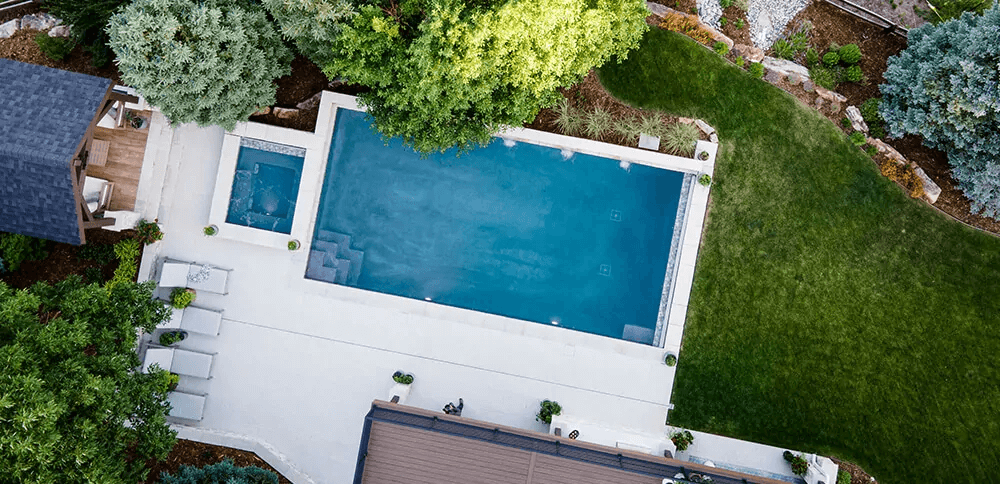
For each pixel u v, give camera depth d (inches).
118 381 517.0
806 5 751.7
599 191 729.6
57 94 601.0
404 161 731.4
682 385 729.6
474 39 490.3
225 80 580.1
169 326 722.2
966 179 676.1
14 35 713.0
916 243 724.0
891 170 713.6
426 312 737.6
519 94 566.6
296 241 715.4
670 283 731.4
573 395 737.0
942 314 722.2
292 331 741.3
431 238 738.8
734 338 725.3
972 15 666.8
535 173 729.6
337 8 537.3
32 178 581.3
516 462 602.5
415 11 551.8
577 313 740.0
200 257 732.7
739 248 723.4
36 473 431.8
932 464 717.9
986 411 718.5
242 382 741.3
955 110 627.2
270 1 553.3
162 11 536.4
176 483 584.7
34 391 422.9
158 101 581.6
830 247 722.8
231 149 708.0
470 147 654.5
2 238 671.8
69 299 524.4
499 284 740.0
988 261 723.4
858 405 722.2
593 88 718.5
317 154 708.7
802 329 724.7
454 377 741.3
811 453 719.7
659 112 719.1
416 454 605.0
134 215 705.0
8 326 468.8
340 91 715.4
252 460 727.7
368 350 741.3
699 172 712.4
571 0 500.7
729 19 742.5
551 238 735.7
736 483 614.9
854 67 718.5
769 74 726.5
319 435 740.7
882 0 766.5
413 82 539.5
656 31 724.7
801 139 724.0
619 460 618.5
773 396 725.3
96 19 632.4
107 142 711.7
